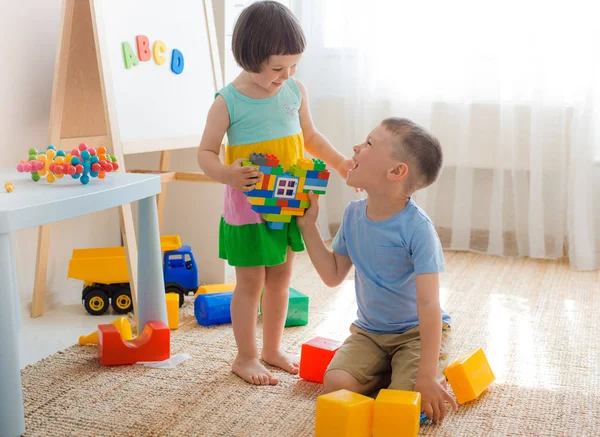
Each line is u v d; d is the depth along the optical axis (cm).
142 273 151
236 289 142
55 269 197
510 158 237
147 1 181
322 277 136
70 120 179
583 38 221
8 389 110
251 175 127
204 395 130
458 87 241
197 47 198
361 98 251
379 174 123
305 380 138
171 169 216
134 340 149
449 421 120
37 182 136
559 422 120
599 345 158
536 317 178
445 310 183
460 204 245
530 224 235
